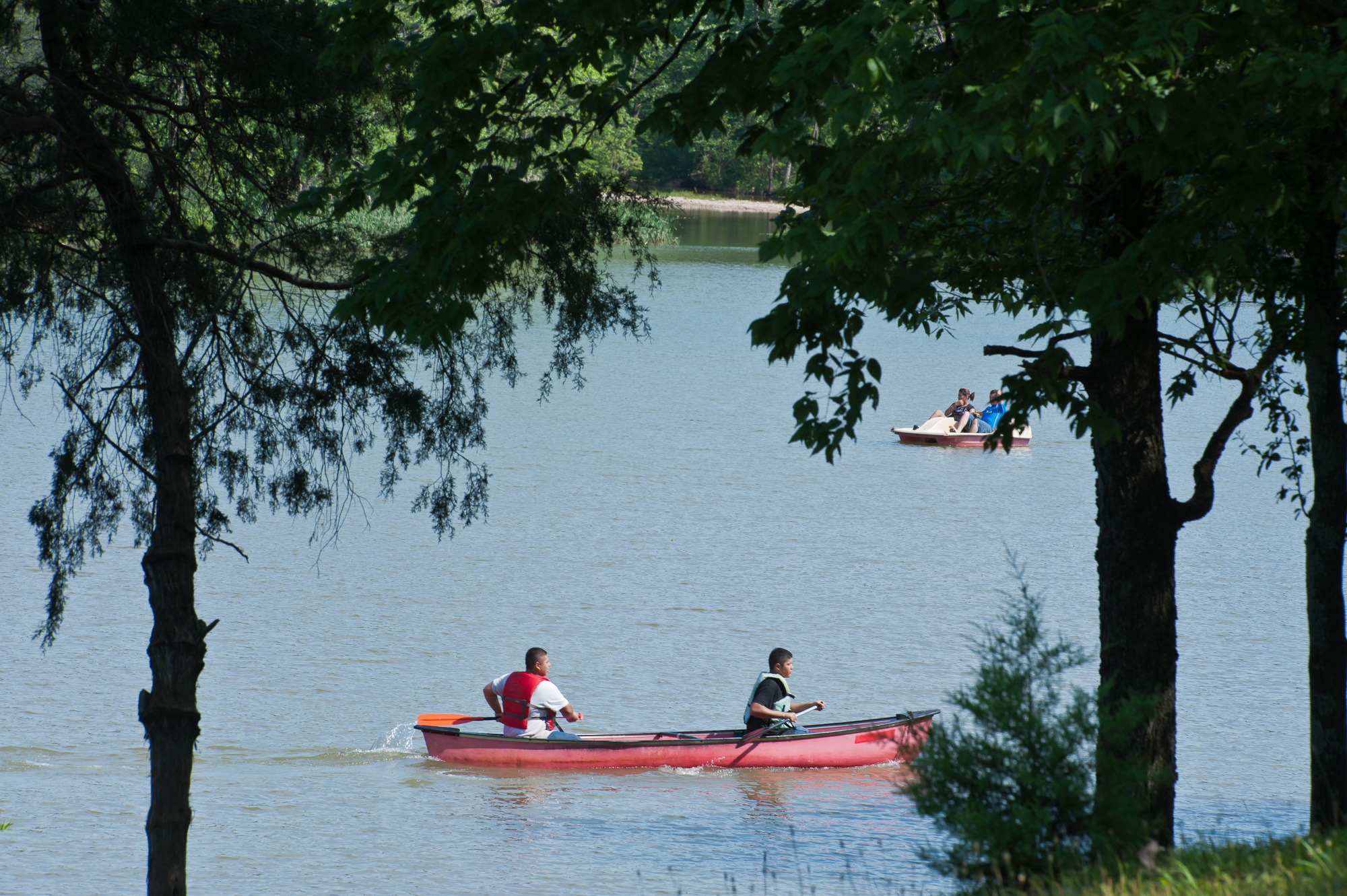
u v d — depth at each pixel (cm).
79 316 5072
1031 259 4441
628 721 6569
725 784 6044
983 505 11906
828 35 3284
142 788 5609
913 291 3500
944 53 3600
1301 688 7075
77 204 4797
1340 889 2547
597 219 4972
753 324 3584
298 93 4912
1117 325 3372
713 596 8700
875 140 3544
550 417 15800
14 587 8519
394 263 4166
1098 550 4456
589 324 5072
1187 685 7100
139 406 5153
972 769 2855
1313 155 3772
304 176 5191
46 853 4847
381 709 6638
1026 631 2997
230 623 7956
